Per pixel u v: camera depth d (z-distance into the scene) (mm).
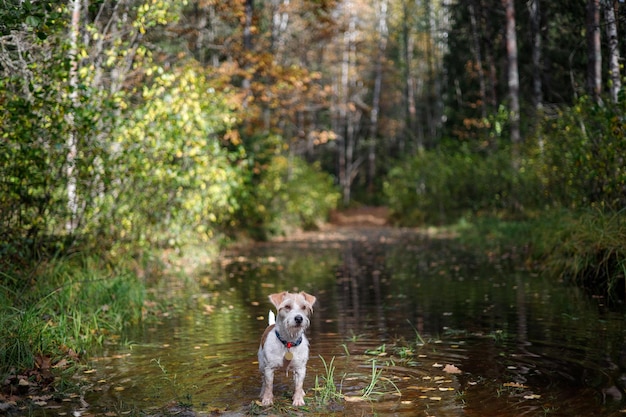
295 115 35938
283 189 26016
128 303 8742
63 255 9922
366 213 41906
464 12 29984
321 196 33031
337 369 5820
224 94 15688
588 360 5809
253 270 14383
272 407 4723
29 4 6512
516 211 20594
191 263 15211
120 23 11609
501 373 5516
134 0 12484
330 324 8078
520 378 5340
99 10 11344
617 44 11992
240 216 21594
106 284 8852
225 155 13648
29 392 5145
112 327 7695
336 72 44781
